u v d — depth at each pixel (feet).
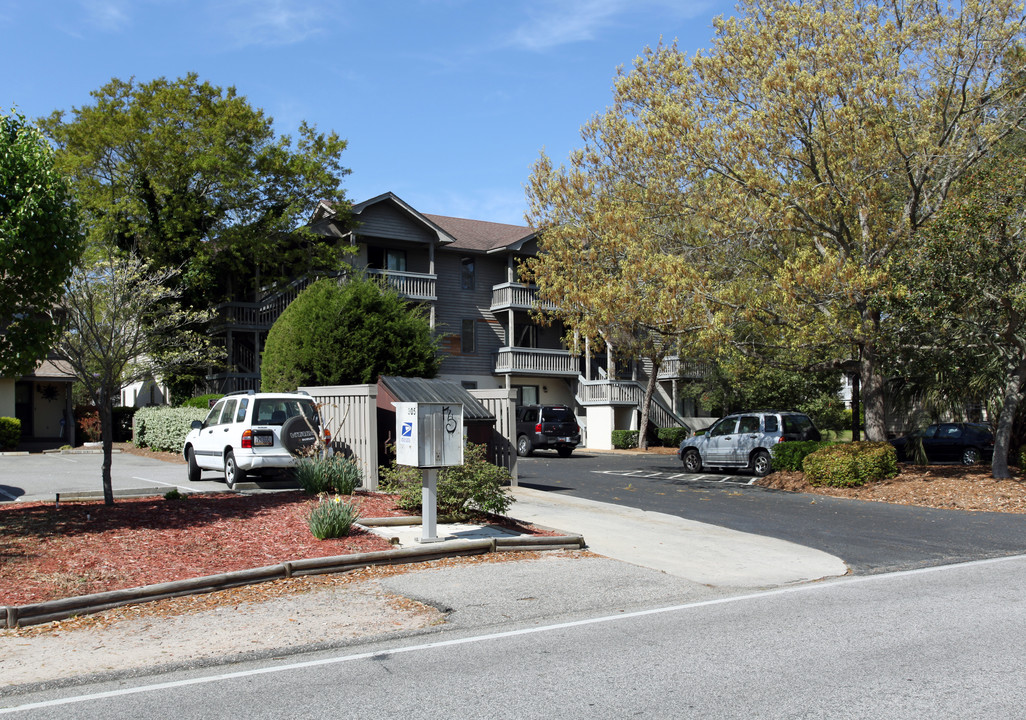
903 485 59.52
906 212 61.67
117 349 42.75
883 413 67.72
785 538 41.37
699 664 20.22
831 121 57.57
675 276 59.26
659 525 44.39
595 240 69.46
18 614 24.00
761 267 66.95
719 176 63.77
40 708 17.58
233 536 34.50
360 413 51.44
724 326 60.90
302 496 44.57
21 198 33.60
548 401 132.26
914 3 59.00
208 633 23.50
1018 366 60.23
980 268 56.59
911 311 59.00
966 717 16.30
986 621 24.40
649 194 64.85
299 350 62.80
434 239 117.80
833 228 63.72
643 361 133.59
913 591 29.27
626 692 18.08
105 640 22.77
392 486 43.11
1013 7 55.88
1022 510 50.83
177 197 95.25
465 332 125.29
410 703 17.51
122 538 33.06
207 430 55.36
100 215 94.43
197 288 100.12
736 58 61.16
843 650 21.33
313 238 106.22
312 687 18.80
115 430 106.73
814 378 115.65
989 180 56.44
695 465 77.87
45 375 103.65
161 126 95.09
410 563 32.81
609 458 100.27
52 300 36.52
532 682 18.90
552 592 28.84
